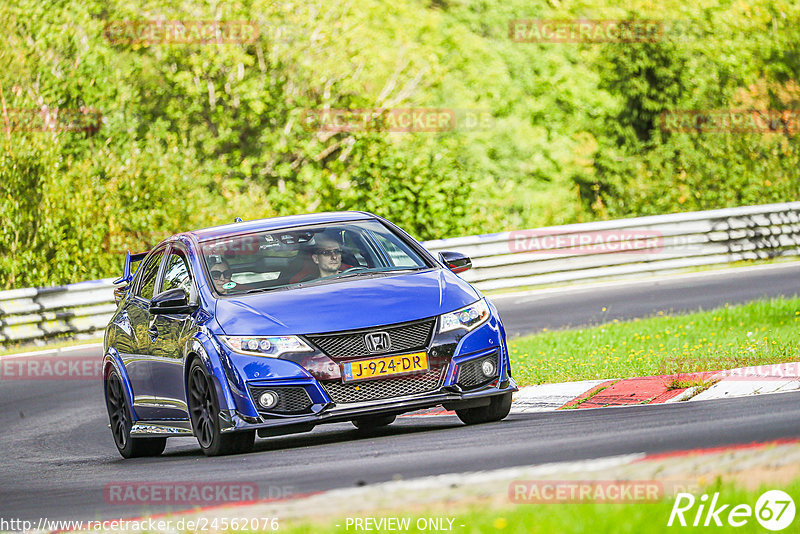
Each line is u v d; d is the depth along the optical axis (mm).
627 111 108812
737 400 26141
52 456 32156
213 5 99625
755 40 108375
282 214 90500
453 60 110875
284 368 24078
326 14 102125
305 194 101188
